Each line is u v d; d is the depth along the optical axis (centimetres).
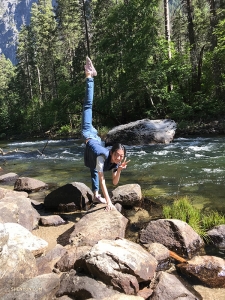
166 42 2091
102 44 2402
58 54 5034
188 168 833
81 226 422
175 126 1517
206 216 481
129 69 2133
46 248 378
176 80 2098
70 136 2589
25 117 3828
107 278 284
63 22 4281
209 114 1895
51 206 565
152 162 959
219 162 882
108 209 382
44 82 4909
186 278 323
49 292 266
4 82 6406
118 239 350
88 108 430
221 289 300
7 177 839
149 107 2367
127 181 736
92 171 427
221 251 384
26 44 4884
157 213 516
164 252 355
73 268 327
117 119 2511
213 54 1942
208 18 2177
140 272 293
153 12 2167
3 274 273
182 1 2120
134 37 2156
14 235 353
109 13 2622
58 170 965
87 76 442
